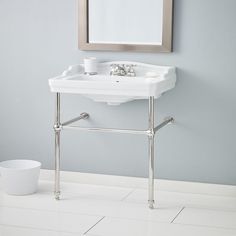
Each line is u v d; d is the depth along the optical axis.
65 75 5.08
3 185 5.14
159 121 5.20
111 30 5.19
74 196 5.08
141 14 5.11
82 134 5.36
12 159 5.52
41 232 4.43
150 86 4.70
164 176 5.24
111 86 4.76
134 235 4.40
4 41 5.41
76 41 5.28
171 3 5.03
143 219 4.66
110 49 5.20
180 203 4.96
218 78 5.05
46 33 5.33
